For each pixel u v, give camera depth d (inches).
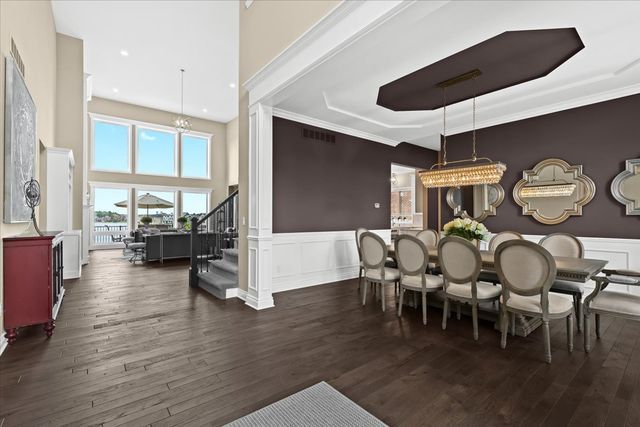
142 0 192.4
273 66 128.8
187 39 234.2
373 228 238.2
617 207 154.9
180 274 225.6
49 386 76.9
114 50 251.9
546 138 179.8
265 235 148.0
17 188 110.0
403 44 117.2
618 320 131.1
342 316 134.8
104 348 99.7
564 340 109.0
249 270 153.3
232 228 264.4
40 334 110.8
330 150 209.8
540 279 92.4
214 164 460.4
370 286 193.5
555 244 141.7
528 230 186.4
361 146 230.5
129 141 391.9
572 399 72.7
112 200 386.9
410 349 100.7
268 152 150.3
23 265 103.0
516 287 97.4
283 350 99.6
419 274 127.3
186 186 435.5
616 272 114.4
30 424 62.7
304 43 109.6
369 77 144.8
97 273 227.0
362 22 88.0
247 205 158.4
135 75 298.4
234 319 129.7
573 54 124.8
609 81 145.8
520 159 190.5
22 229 131.5
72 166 229.1
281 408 68.8
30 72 140.9
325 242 205.6
